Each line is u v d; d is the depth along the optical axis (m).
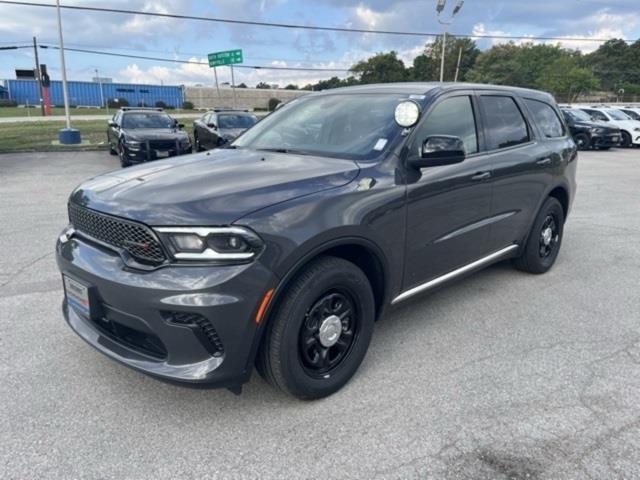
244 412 2.83
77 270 2.75
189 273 2.40
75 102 64.81
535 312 4.26
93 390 3.01
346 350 3.06
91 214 2.76
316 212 2.69
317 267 2.73
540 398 3.00
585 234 6.95
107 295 2.59
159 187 2.76
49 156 16.56
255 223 2.47
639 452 2.53
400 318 4.10
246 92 73.94
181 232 2.40
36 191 9.62
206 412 2.82
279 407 2.88
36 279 4.77
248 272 2.44
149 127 14.75
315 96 4.30
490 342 3.71
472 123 3.97
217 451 2.52
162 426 2.70
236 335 2.47
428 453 2.52
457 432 2.68
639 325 4.04
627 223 7.66
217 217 2.43
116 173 3.23
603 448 2.56
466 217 3.81
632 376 3.26
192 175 2.97
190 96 72.31
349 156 3.31
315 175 2.93
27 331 3.73
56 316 3.98
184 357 2.50
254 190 2.67
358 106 3.76
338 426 2.72
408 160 3.26
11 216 7.40
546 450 2.54
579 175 13.15
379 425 2.73
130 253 2.57
